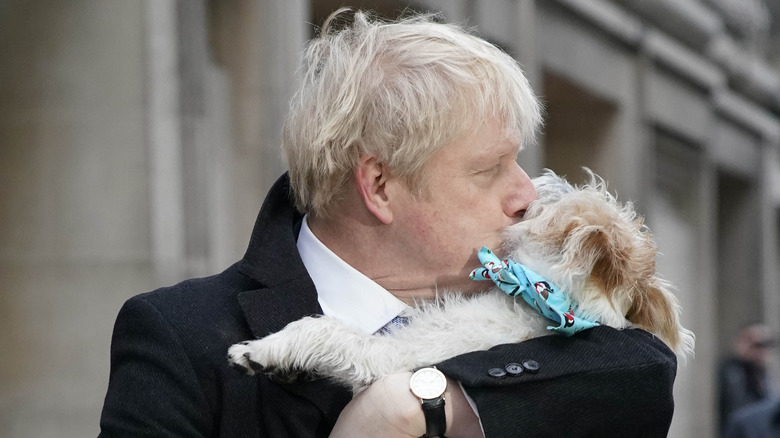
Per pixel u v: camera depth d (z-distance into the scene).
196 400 2.77
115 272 6.94
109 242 6.98
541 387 2.63
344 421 2.72
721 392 12.58
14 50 7.16
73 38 7.08
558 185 3.12
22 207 7.12
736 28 18.03
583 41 12.88
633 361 2.68
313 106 2.90
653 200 14.66
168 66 7.00
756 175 20.27
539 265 2.84
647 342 2.80
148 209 6.92
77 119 7.05
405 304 2.95
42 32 7.13
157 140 6.95
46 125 7.10
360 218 2.91
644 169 14.01
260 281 2.91
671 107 15.20
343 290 2.94
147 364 2.80
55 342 7.04
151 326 2.83
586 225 2.83
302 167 2.92
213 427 2.81
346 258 2.96
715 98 17.09
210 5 7.74
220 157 7.68
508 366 2.66
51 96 7.10
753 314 20.53
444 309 2.88
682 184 15.85
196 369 2.80
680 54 15.39
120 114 6.98
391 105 2.80
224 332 2.86
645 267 2.88
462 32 3.02
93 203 7.01
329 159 2.85
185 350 2.81
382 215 2.86
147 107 6.95
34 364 7.07
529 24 11.09
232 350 2.71
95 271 6.97
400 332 2.87
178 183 7.03
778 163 21.94
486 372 2.64
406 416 2.65
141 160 6.94
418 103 2.78
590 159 13.84
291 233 3.00
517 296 2.89
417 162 2.81
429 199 2.84
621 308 2.84
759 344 12.51
